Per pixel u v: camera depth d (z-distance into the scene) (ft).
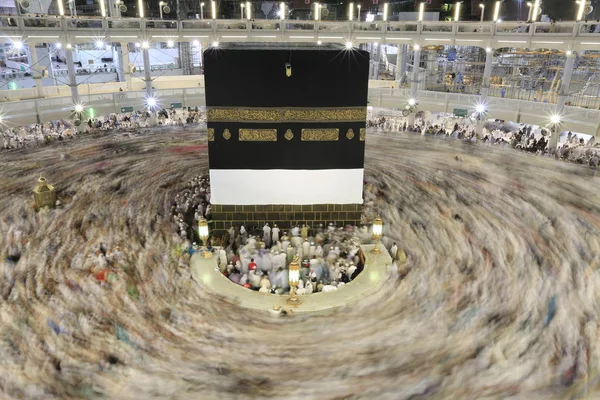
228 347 36.04
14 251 49.47
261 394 31.32
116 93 100.83
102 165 79.61
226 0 153.58
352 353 35.47
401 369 33.60
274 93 51.29
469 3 136.67
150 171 76.89
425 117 117.91
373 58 158.71
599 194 67.67
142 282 44.60
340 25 97.96
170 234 54.85
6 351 34.27
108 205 62.59
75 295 41.78
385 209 62.54
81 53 143.84
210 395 31.17
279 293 44.29
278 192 55.42
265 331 38.17
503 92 110.42
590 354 34.65
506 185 71.51
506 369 33.32
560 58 108.78
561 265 47.62
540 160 84.28
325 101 51.88
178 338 36.91
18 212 59.52
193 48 160.25
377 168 79.77
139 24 99.04
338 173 55.01
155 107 106.11
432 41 94.79
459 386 31.86
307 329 38.55
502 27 98.58
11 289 42.22
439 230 56.24
